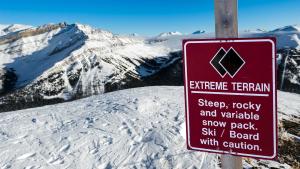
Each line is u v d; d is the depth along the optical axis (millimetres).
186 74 3072
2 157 10391
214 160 9562
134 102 17922
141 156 10172
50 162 9930
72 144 11367
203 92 3025
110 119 14531
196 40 2957
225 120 2969
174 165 9391
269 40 2643
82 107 18312
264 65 2693
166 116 14859
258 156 2867
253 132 2854
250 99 2812
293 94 27328
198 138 3141
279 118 16234
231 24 2844
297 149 11820
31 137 12414
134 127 13164
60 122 14664
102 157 10203
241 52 2770
